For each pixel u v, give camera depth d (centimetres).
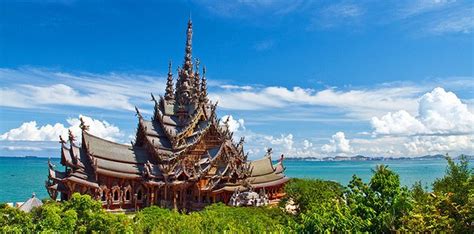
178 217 4731
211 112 10038
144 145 9481
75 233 4062
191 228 4391
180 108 10269
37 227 3972
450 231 3281
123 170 8312
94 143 8288
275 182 10244
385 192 3688
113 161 8388
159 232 4306
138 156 9006
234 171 9088
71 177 7488
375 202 3678
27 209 6081
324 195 6406
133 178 8400
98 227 4141
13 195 14562
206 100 10769
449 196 3625
